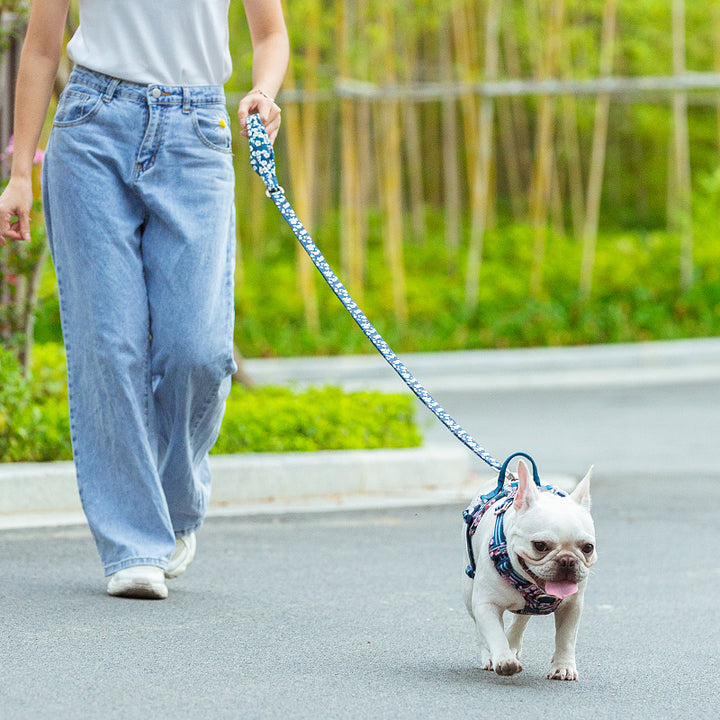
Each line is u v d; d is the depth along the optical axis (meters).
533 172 37.41
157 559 7.85
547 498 5.92
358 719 5.66
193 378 7.80
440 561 9.64
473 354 27.11
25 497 11.11
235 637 7.14
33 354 15.56
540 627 7.86
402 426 14.33
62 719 5.53
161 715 5.61
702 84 27.98
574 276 31.16
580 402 22.06
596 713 5.91
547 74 28.44
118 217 7.73
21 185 7.89
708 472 14.80
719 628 7.81
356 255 29.39
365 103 29.42
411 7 31.41
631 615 8.15
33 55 7.93
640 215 39.12
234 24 30.53
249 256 33.66
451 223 32.19
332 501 12.27
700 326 29.80
